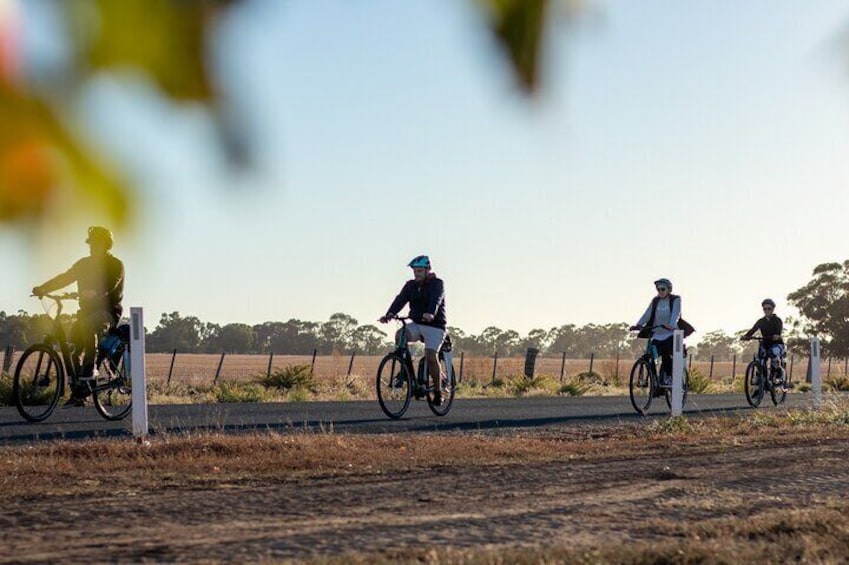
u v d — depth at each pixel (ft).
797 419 49.03
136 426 34.88
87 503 21.89
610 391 104.88
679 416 47.60
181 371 210.38
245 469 28.02
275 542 17.57
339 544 17.38
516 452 33.09
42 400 42.24
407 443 34.68
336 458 30.14
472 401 68.13
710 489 23.99
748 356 333.42
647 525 19.01
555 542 17.51
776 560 15.75
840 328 271.49
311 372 95.40
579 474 26.78
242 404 57.57
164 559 16.28
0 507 21.35
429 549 16.53
